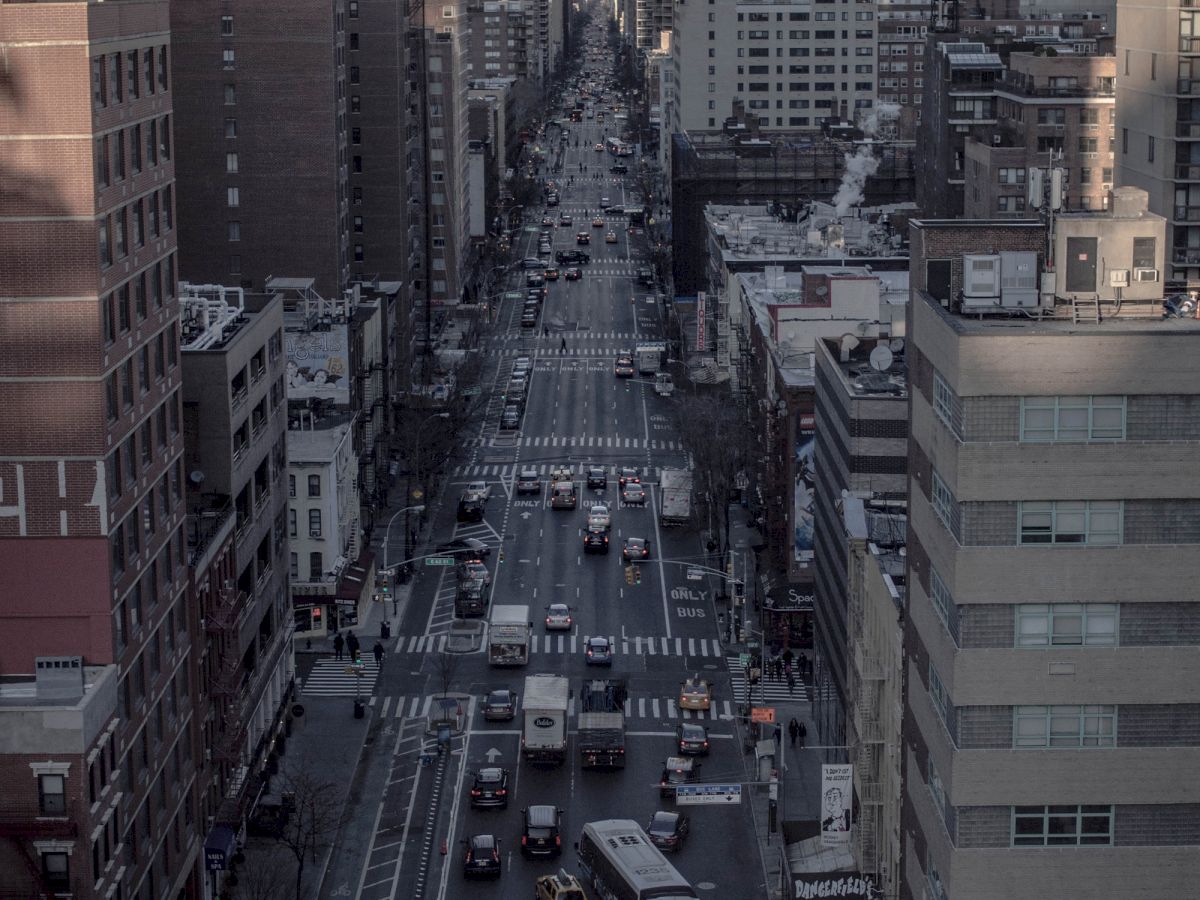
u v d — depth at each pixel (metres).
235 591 134.88
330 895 124.62
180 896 116.94
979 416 76.12
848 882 116.19
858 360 161.25
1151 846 77.50
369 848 132.38
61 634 101.00
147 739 108.56
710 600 192.50
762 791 142.62
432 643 179.50
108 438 101.12
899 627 104.44
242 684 136.50
